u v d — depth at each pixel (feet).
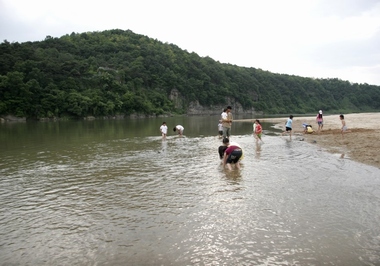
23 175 31.27
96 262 13.64
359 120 129.18
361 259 13.60
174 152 45.65
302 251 14.29
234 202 21.16
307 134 71.82
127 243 15.40
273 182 26.32
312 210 19.36
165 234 16.30
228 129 52.95
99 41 374.02
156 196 23.13
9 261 13.87
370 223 17.28
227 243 15.14
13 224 18.26
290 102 483.10
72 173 31.91
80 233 16.75
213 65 442.50
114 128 111.34
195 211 19.60
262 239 15.51
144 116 284.82
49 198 23.38
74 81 243.81
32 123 168.45
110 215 19.36
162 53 385.09
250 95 444.55
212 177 28.81
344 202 20.80
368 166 32.17
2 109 190.49
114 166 35.29
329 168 31.60
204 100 378.94
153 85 337.11
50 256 14.28
